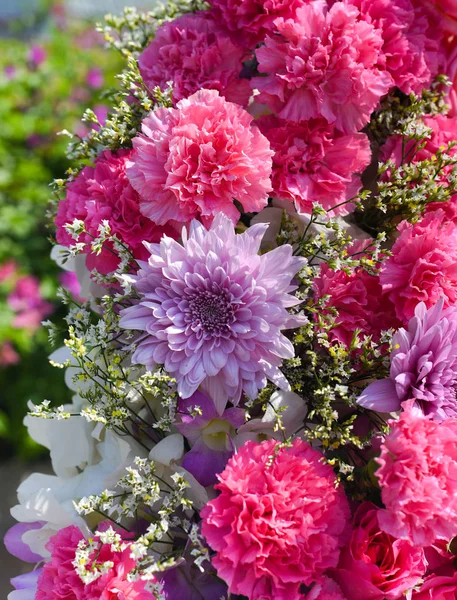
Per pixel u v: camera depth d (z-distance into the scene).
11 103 1.37
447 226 0.48
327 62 0.47
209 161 0.45
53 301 1.30
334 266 0.45
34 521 0.51
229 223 0.44
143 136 0.46
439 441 0.40
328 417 0.43
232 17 0.50
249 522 0.41
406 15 0.51
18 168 1.31
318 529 0.41
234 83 0.50
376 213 0.51
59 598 0.43
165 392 0.44
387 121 0.51
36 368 1.28
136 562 0.42
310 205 0.48
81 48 1.52
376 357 0.45
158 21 0.56
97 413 0.45
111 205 0.48
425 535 0.40
